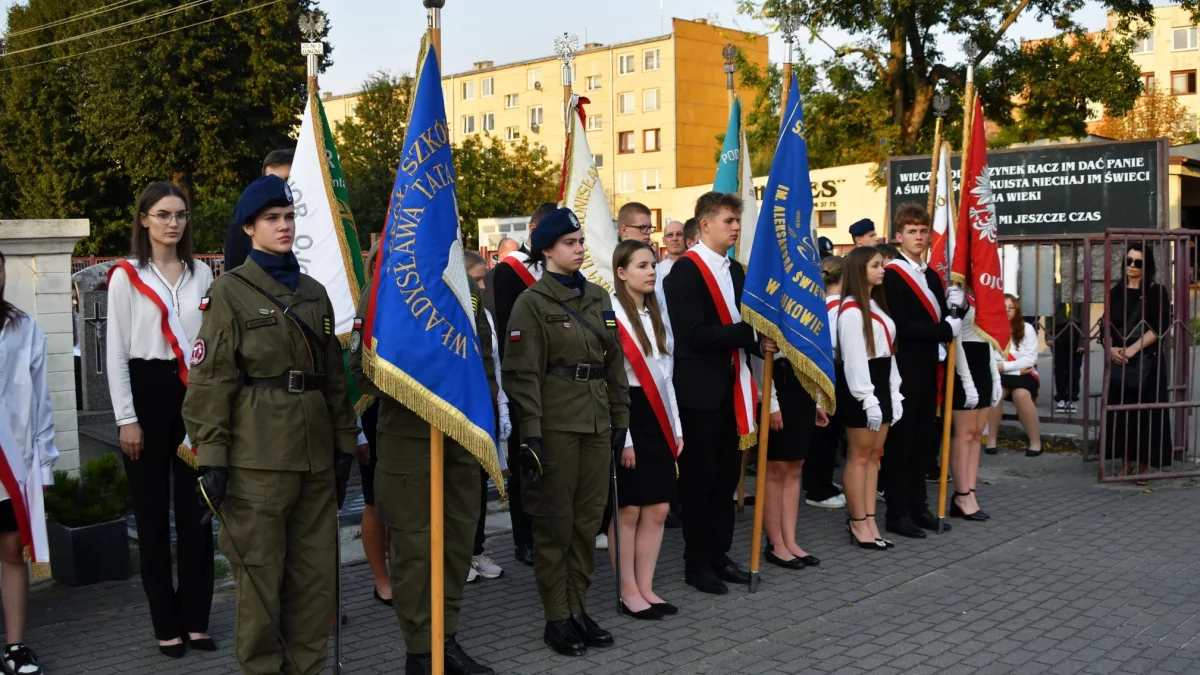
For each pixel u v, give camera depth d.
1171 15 60.06
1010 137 23.56
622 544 5.75
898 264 7.38
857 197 32.75
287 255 4.43
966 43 8.05
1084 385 10.32
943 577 6.49
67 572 6.30
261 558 4.18
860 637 5.40
